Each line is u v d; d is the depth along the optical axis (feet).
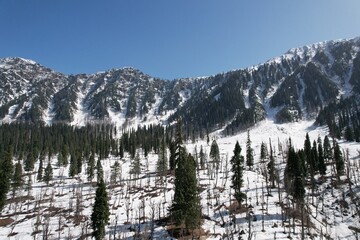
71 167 444.14
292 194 263.70
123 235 212.02
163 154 415.03
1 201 278.26
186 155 226.99
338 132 653.71
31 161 478.18
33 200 336.49
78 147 609.42
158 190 340.39
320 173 351.05
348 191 302.25
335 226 245.24
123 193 336.49
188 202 203.31
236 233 212.64
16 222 262.26
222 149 646.33
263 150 504.84
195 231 214.48
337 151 351.05
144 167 495.41
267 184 315.37
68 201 324.80
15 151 613.93
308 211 256.32
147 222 239.50
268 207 264.52
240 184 268.62
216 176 393.29
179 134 233.76
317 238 214.07
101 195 205.98
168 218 242.17
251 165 433.48
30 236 229.04
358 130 597.11
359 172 363.76
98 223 200.85
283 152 549.95
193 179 209.36
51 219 264.93
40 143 642.63
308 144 413.39
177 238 206.59
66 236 225.15
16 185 343.87
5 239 225.15
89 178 422.00
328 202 289.12
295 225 227.20
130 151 615.16
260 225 225.15
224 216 247.09
